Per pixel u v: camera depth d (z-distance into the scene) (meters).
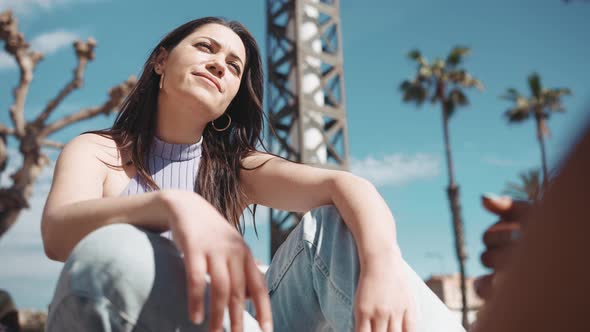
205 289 0.73
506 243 0.55
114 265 0.66
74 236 0.86
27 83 9.69
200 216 0.72
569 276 0.19
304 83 11.62
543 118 28.19
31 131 9.47
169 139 1.44
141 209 0.79
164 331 0.67
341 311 0.95
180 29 1.47
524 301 0.20
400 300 0.85
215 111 1.40
